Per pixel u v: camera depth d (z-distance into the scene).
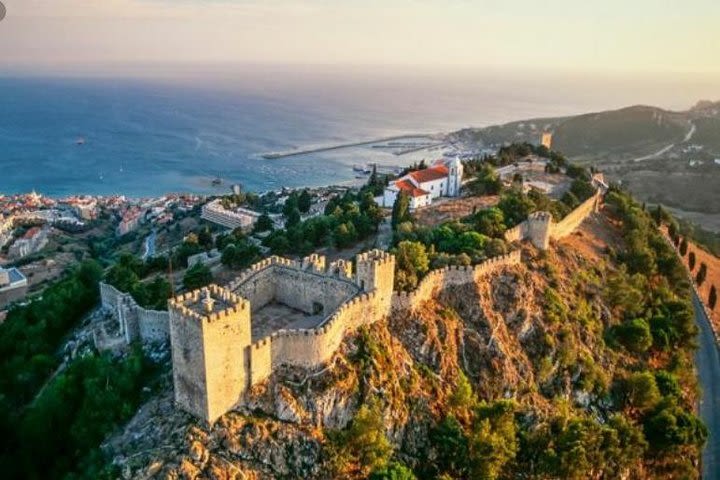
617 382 104.00
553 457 80.69
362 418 72.44
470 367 92.06
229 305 68.81
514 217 129.38
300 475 69.38
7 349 98.88
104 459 67.81
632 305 118.62
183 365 67.81
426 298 95.88
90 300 110.44
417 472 77.88
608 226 158.62
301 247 133.12
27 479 73.69
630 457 87.88
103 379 76.31
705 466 97.25
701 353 126.06
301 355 75.25
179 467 64.25
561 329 102.56
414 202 164.12
